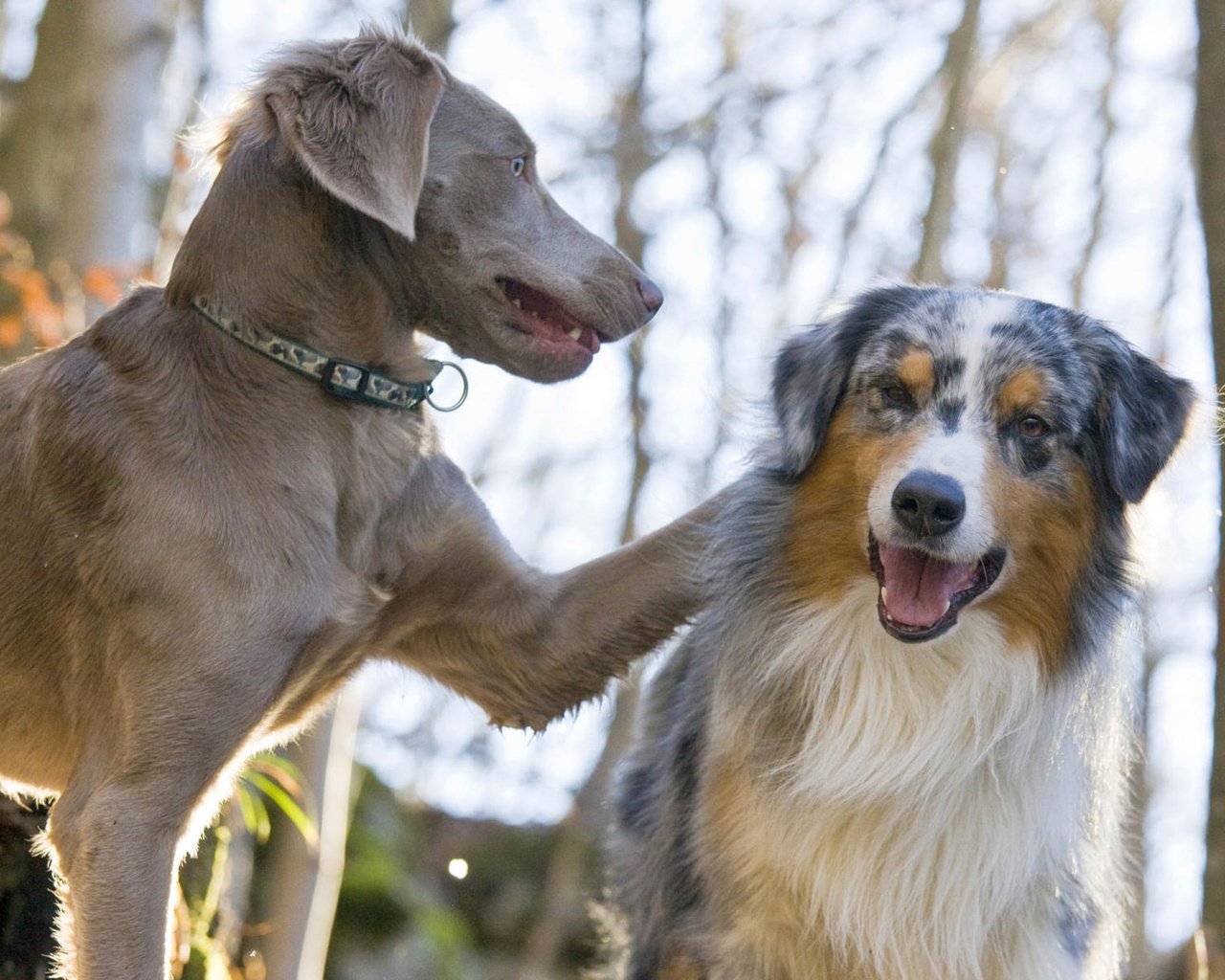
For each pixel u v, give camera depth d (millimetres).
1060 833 4398
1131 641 4609
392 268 4105
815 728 4402
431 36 9273
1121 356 4508
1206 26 4781
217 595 3803
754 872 4371
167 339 3965
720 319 14281
